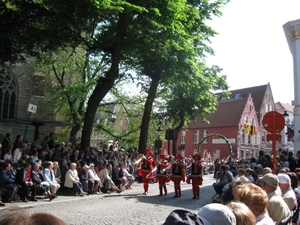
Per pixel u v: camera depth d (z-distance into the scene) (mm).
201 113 32625
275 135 8680
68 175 13641
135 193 14930
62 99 24281
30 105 14391
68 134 31344
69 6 15906
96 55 23281
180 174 13945
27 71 29312
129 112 28828
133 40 18234
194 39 21109
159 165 14336
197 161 13820
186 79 20641
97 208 10492
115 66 17719
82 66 24656
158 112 32500
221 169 11367
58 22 16828
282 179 5695
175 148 31188
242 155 52781
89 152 16859
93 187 14344
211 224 2352
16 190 11320
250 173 9148
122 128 29641
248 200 3752
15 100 29719
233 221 2412
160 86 28469
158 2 16234
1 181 11125
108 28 19531
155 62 19703
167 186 18922
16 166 11992
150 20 16453
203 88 27547
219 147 54000
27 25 16141
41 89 30531
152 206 11125
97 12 16359
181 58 19156
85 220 8570
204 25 23391
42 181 12367
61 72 27719
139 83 25219
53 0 15539
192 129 58469
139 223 8383
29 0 15922
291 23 22656
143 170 14523
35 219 1186
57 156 15227
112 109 28984
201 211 2459
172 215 2160
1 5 15609
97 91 17953
